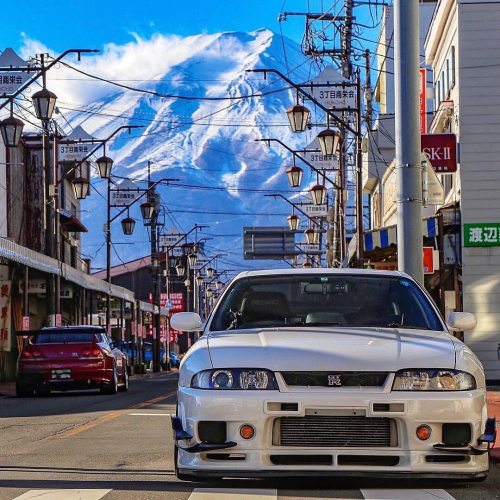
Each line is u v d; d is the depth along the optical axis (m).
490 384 28.09
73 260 65.38
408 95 15.34
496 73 28.72
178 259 81.25
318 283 9.01
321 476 7.18
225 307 8.86
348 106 28.50
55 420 16.08
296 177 35.81
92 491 8.26
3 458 10.80
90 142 34.56
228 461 7.24
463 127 28.69
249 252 68.38
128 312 71.81
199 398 7.32
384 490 7.94
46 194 33.91
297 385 7.26
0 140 46.28
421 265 15.23
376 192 55.81
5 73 26.41
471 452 7.22
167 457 10.72
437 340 7.87
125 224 47.28
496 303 28.30
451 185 31.38
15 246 28.55
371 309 8.72
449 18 30.70
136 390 27.75
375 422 7.19
